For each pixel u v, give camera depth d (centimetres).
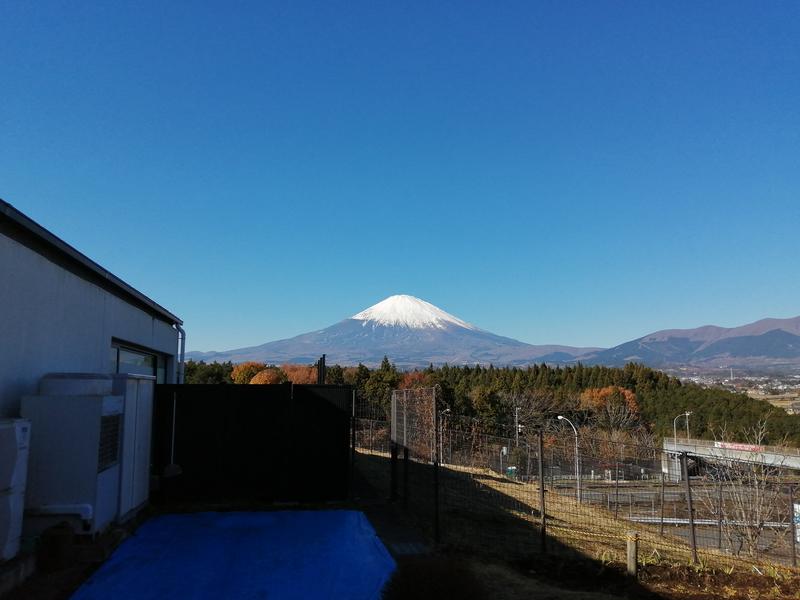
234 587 604
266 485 1027
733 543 1252
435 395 838
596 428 5034
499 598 575
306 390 1054
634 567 670
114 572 638
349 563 680
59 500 677
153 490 994
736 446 2402
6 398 690
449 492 1241
